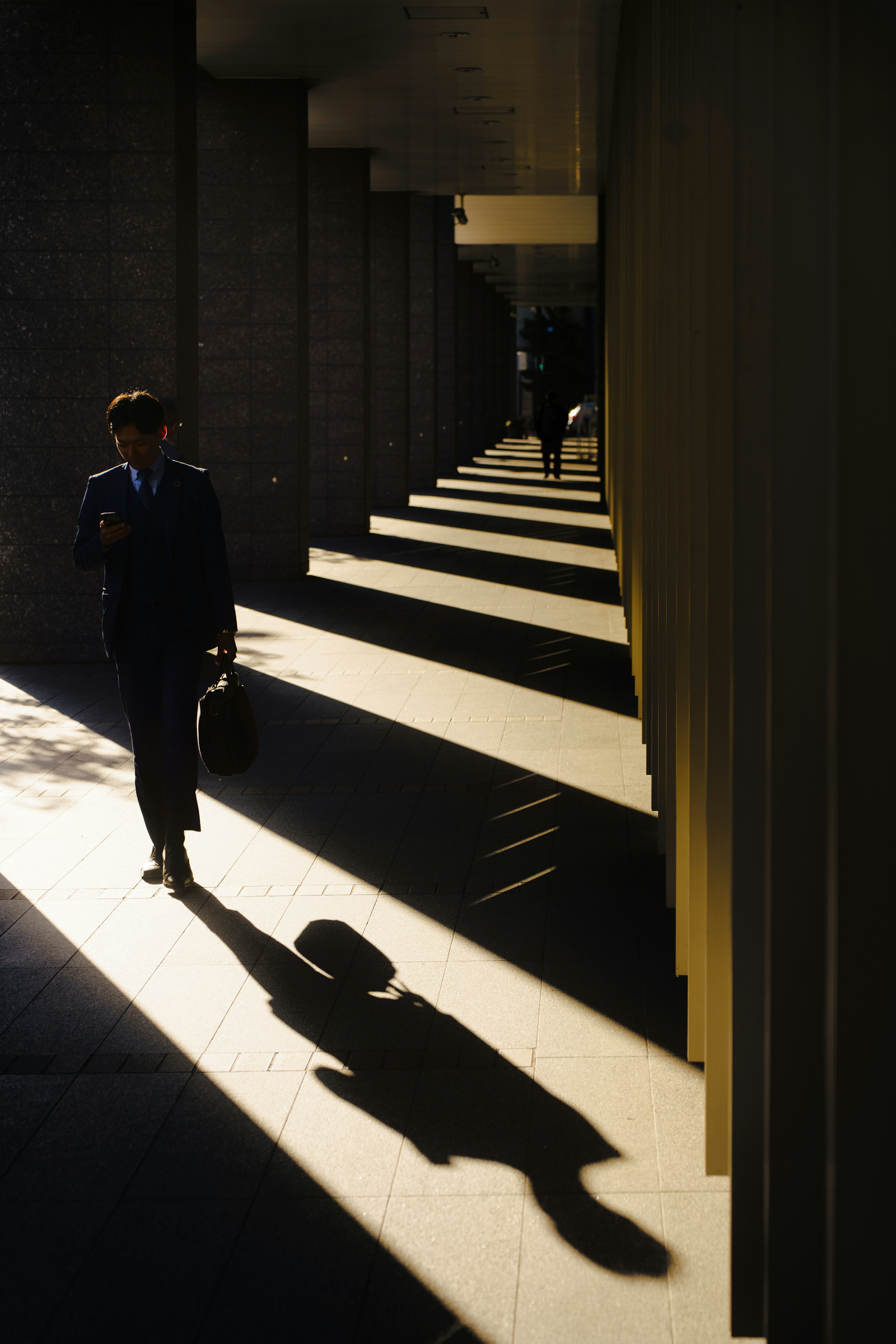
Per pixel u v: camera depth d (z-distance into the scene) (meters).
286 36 11.98
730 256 3.01
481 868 5.19
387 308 21.88
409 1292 2.66
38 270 9.48
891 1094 2.02
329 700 8.22
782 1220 2.24
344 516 18.20
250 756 4.89
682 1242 2.80
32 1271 2.75
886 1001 2.01
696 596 3.61
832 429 1.94
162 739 4.91
